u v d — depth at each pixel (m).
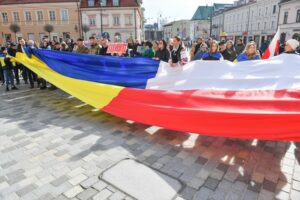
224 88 4.63
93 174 3.52
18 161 3.87
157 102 4.70
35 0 42.09
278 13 41.66
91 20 44.44
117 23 44.88
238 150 4.20
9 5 41.94
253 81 4.58
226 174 3.52
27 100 7.30
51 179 3.42
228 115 3.92
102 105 5.40
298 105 3.79
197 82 4.91
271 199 3.03
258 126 3.79
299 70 4.48
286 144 4.43
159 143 4.44
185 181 3.36
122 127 5.14
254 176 3.47
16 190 3.21
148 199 3.03
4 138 4.67
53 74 6.49
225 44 7.04
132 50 10.16
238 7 55.66
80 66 6.15
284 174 3.52
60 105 6.72
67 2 42.50
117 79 5.75
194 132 4.22
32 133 4.89
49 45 9.76
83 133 4.87
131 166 3.71
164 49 6.92
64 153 4.10
